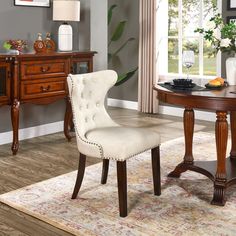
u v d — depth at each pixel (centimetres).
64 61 479
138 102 691
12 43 459
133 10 693
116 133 309
